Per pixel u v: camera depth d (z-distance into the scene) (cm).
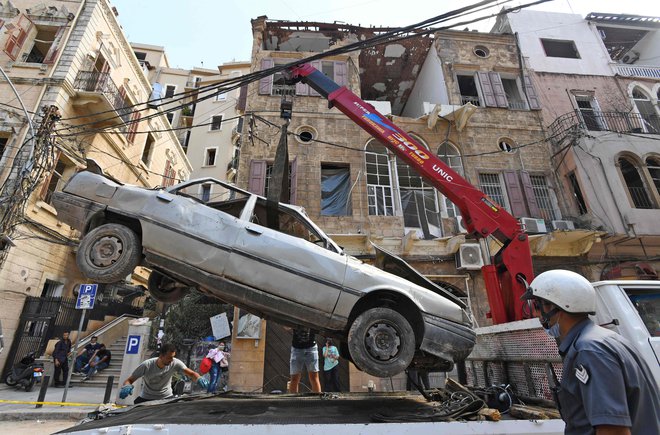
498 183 1301
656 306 373
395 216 1185
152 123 2148
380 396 381
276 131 1265
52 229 1393
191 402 318
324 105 1327
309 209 1167
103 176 449
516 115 1405
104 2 1631
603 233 1095
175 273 396
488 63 1524
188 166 2789
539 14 1667
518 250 623
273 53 1418
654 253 1158
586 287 191
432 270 1086
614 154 1248
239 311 988
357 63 1445
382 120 730
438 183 682
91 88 1504
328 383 888
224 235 401
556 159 1322
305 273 388
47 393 1022
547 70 1522
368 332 359
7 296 1181
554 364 290
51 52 1448
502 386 319
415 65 1698
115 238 400
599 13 1652
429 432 212
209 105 3369
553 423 226
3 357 1157
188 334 1307
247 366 944
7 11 1470
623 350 167
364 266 413
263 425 202
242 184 1183
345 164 1256
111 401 884
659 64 1672
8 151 1258
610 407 148
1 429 673
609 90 1498
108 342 1501
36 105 1334
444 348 383
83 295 851
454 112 1307
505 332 352
